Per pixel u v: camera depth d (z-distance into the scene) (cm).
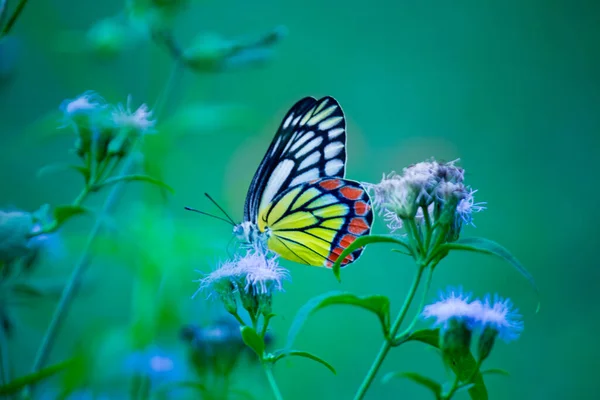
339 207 60
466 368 53
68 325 63
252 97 92
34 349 62
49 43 66
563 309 78
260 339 53
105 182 55
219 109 62
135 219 61
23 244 54
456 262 76
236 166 73
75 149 55
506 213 89
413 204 54
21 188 73
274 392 53
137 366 59
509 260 52
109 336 59
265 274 55
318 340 70
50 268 62
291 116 60
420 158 94
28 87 74
